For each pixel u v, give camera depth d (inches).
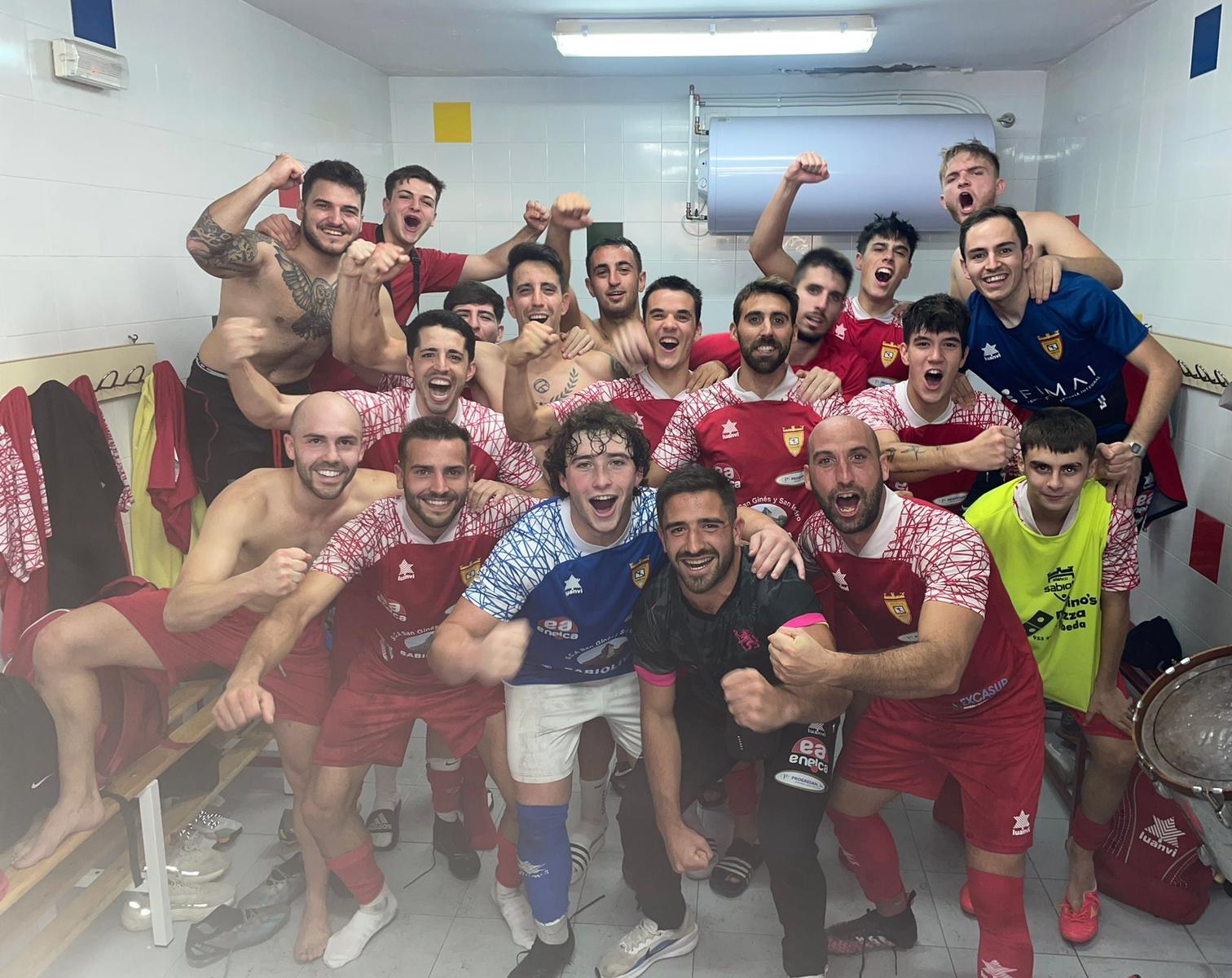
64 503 74.0
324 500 68.3
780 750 58.4
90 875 67.4
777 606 54.6
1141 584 111.7
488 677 57.5
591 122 156.0
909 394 76.5
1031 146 152.6
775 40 122.5
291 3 112.6
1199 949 63.7
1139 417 76.7
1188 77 102.2
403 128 157.9
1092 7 114.0
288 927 65.0
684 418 75.2
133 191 89.9
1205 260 97.3
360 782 64.0
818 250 92.0
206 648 65.6
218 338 84.0
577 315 99.3
